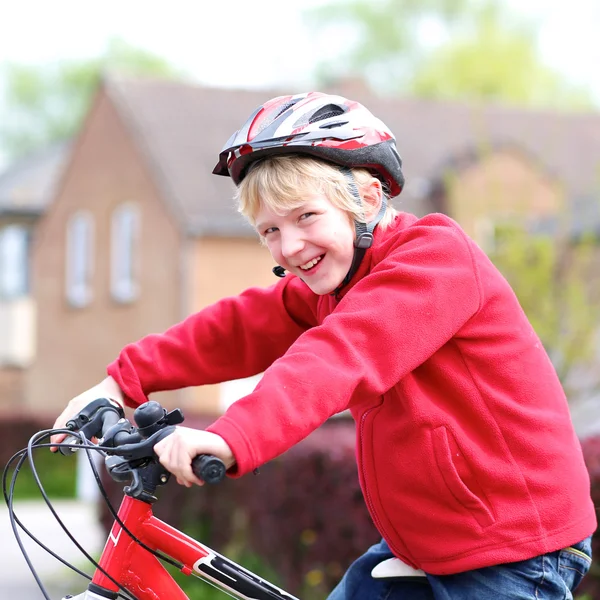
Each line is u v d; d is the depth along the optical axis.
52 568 16.97
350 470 10.84
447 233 4.96
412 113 50.91
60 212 46.94
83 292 45.19
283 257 4.97
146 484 4.57
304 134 4.83
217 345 5.78
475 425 4.92
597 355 18.66
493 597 4.85
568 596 4.98
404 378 4.89
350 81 54.31
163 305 39.59
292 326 5.80
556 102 77.94
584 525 4.95
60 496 30.00
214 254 38.41
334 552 11.24
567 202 27.16
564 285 19.84
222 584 4.89
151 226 40.38
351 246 5.03
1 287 57.34
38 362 48.09
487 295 4.96
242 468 4.09
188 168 40.16
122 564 4.77
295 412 4.23
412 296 4.70
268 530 13.05
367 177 5.08
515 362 4.99
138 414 4.32
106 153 43.66
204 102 44.28
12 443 36.28
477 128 30.09
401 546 5.16
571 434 5.13
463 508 4.88
